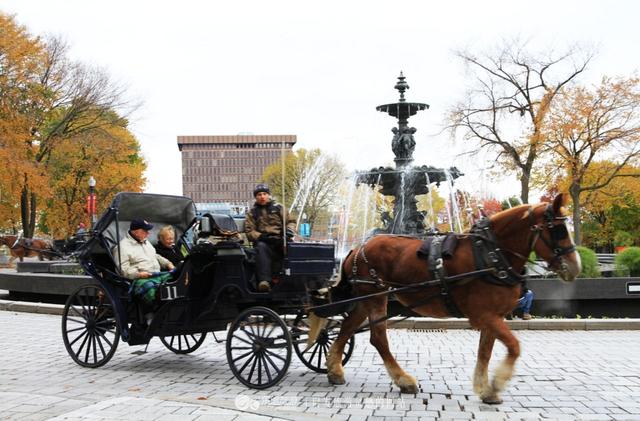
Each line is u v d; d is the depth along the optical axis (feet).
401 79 72.08
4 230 205.67
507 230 26.08
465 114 134.21
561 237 25.17
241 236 31.53
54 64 140.56
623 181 148.66
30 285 61.21
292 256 29.68
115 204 34.04
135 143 190.29
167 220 37.32
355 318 29.37
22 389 27.20
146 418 21.59
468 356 36.17
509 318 47.73
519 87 131.75
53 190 156.87
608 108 124.98
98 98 144.05
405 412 24.21
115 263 33.19
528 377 30.42
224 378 30.60
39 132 148.97
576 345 39.55
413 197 69.56
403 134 70.90
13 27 131.23
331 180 183.42
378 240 29.19
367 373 31.76
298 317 31.17
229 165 360.48
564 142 130.21
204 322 31.60
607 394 27.02
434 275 26.76
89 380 30.09
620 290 48.67
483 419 23.20
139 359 35.91
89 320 34.09
